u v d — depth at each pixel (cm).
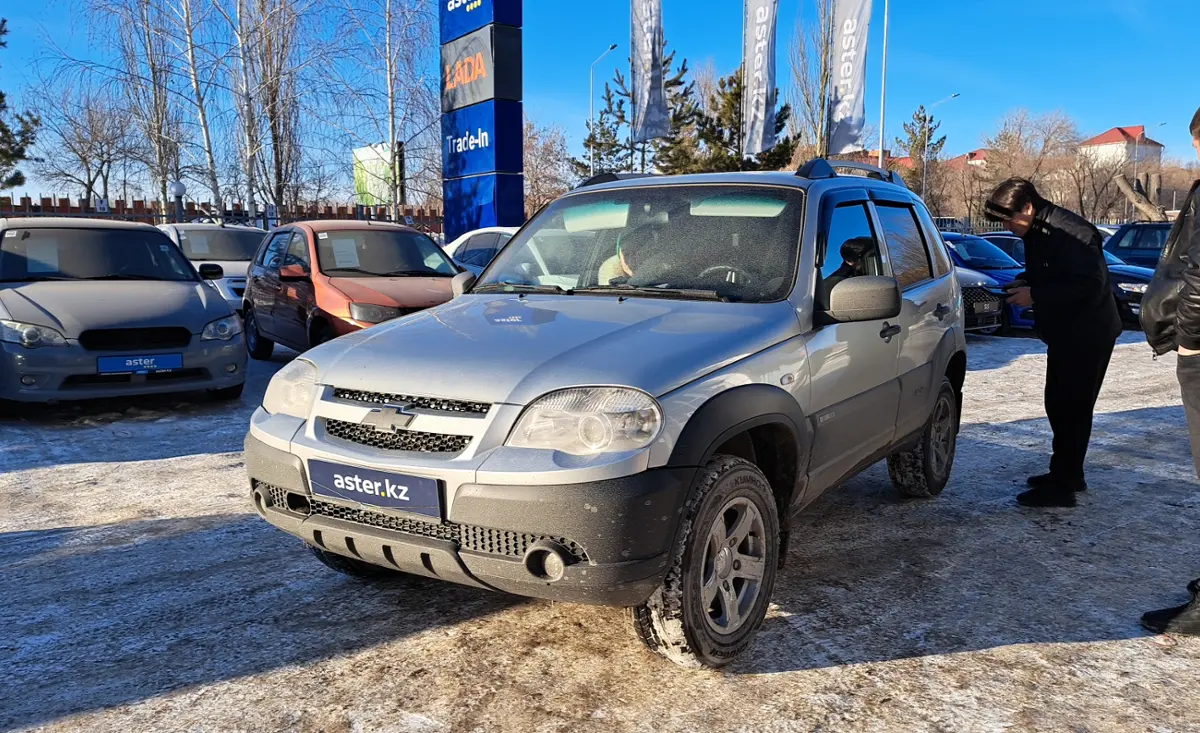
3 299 650
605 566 245
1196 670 295
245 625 325
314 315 822
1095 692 279
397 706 269
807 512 466
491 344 288
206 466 548
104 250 758
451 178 1564
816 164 397
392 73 1850
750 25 2244
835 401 346
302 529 288
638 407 253
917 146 5669
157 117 1892
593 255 379
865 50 2231
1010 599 352
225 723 260
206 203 1964
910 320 419
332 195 2033
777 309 323
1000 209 472
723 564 286
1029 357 1067
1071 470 471
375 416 273
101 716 263
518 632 320
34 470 535
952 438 503
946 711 267
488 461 251
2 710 266
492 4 1396
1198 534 432
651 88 2191
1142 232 1672
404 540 264
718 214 373
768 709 267
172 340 682
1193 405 315
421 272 900
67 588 358
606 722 260
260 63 1864
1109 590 362
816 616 334
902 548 411
